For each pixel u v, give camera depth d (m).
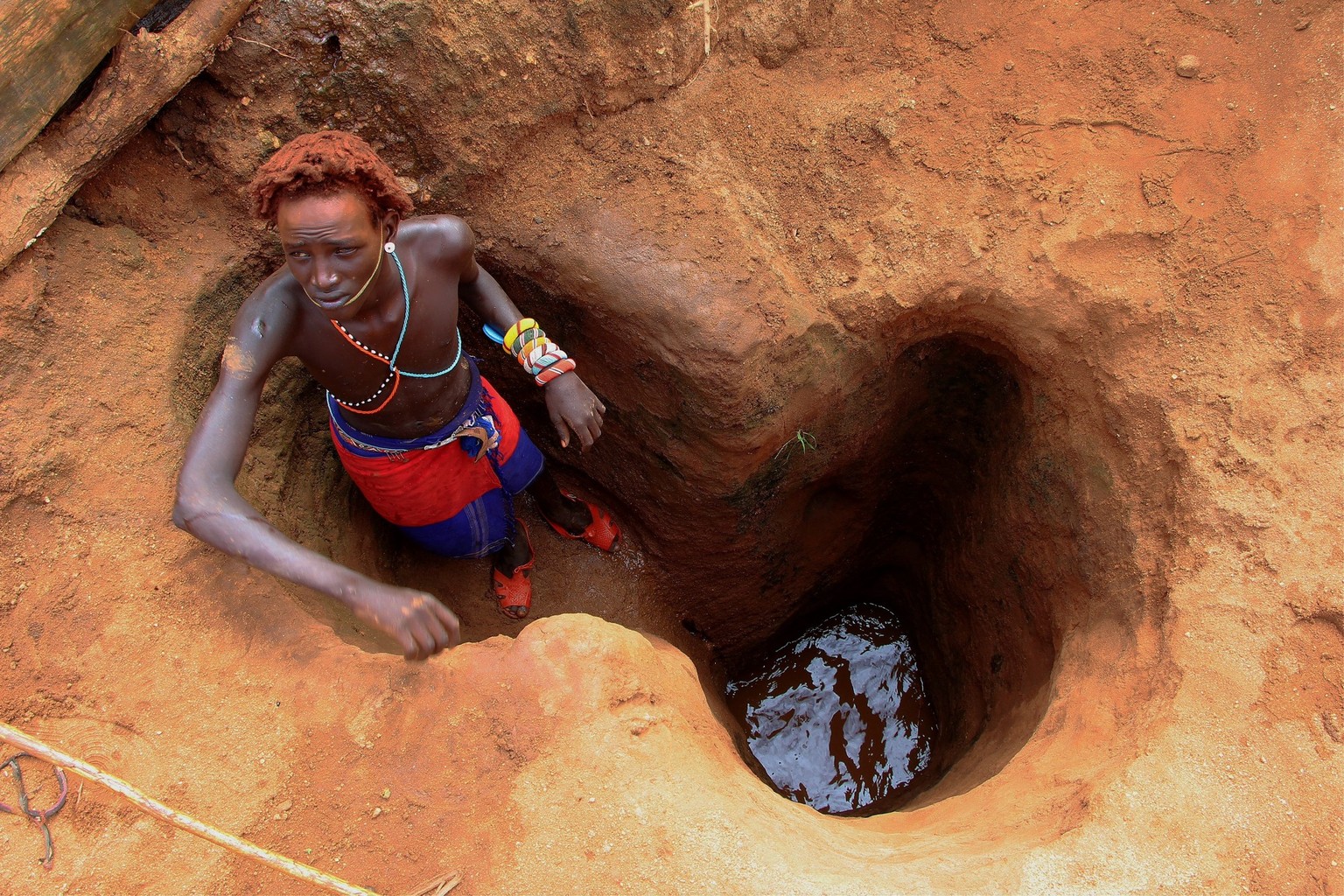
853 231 3.37
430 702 2.37
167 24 2.71
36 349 2.63
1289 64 3.21
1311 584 2.60
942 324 3.51
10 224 2.57
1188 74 3.26
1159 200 3.16
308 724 2.34
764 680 5.18
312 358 2.49
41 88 2.53
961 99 3.38
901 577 5.04
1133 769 2.37
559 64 3.09
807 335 3.36
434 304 2.56
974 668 4.24
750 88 3.43
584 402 3.03
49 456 2.54
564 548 4.41
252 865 2.18
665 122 3.35
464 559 4.14
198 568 2.55
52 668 2.37
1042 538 3.56
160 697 2.37
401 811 2.24
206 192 3.01
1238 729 2.43
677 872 2.13
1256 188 3.12
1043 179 3.26
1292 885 2.18
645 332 3.29
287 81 2.86
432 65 2.91
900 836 2.57
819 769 4.96
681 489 3.96
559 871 2.14
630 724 2.33
